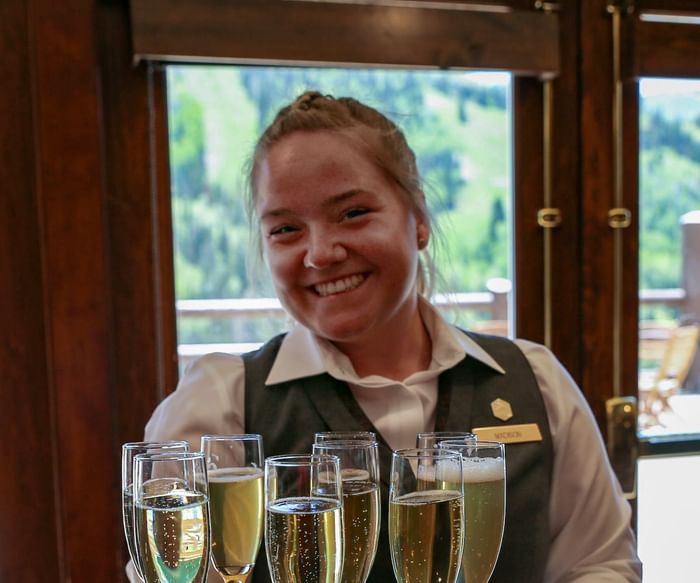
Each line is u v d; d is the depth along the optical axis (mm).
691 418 2393
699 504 2389
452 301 1469
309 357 1281
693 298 2400
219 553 902
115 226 2039
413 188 1262
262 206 1225
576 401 1354
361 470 865
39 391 1979
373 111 1265
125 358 2055
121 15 2016
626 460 2326
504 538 1213
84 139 1946
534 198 2291
